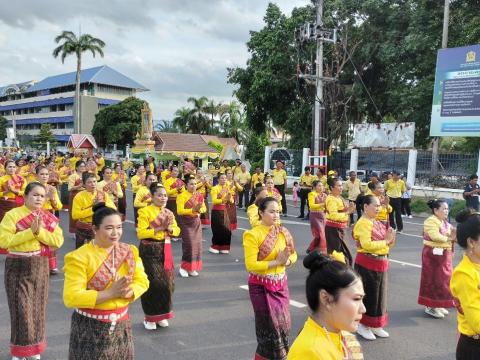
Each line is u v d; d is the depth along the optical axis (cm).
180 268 871
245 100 2812
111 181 1087
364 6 2316
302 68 2467
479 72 1730
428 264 652
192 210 844
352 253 1031
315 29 1923
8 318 632
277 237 477
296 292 761
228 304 698
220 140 4666
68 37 4516
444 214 645
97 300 336
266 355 455
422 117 2158
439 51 1836
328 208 855
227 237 1044
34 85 8044
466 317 335
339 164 2245
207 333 588
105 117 4762
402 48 2172
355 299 221
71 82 7062
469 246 342
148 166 1758
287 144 2872
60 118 7069
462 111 1789
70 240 1130
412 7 2258
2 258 938
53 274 842
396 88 2291
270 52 2558
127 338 357
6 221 490
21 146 6106
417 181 1956
